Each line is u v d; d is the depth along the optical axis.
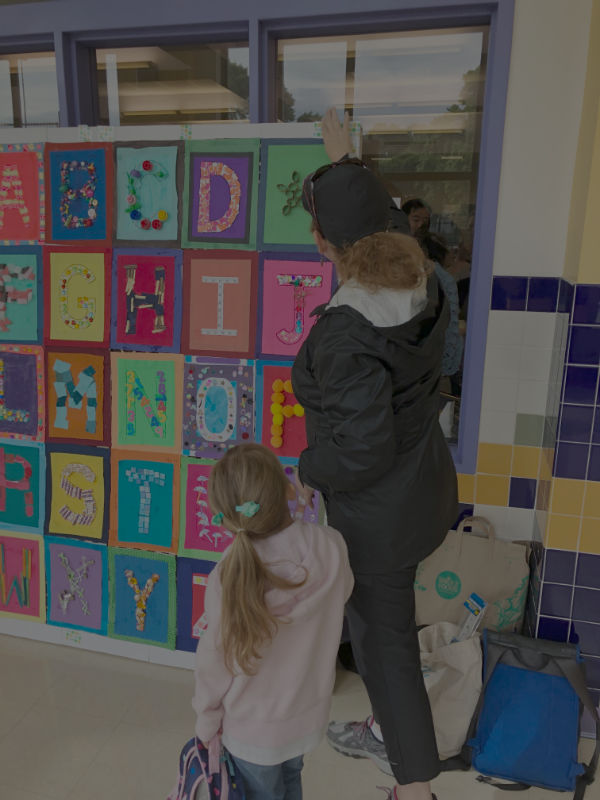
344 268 1.45
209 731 1.24
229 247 2.05
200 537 2.20
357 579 1.60
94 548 2.30
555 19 1.95
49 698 2.10
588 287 1.82
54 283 2.20
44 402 2.27
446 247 2.36
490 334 2.18
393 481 1.53
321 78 2.30
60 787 1.74
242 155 2.00
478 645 1.93
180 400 2.16
